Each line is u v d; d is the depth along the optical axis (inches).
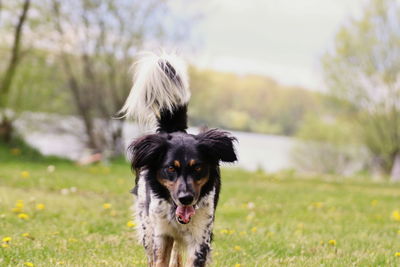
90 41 752.3
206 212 182.1
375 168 1037.8
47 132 756.0
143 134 192.4
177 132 195.6
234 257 224.8
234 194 460.8
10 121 714.2
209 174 181.8
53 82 748.0
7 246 218.4
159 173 179.6
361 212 386.6
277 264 214.5
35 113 734.5
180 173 174.4
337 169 1089.4
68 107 770.2
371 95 934.4
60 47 744.3
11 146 703.1
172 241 191.6
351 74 933.2
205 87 856.3
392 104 936.9
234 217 343.0
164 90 214.1
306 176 828.6
